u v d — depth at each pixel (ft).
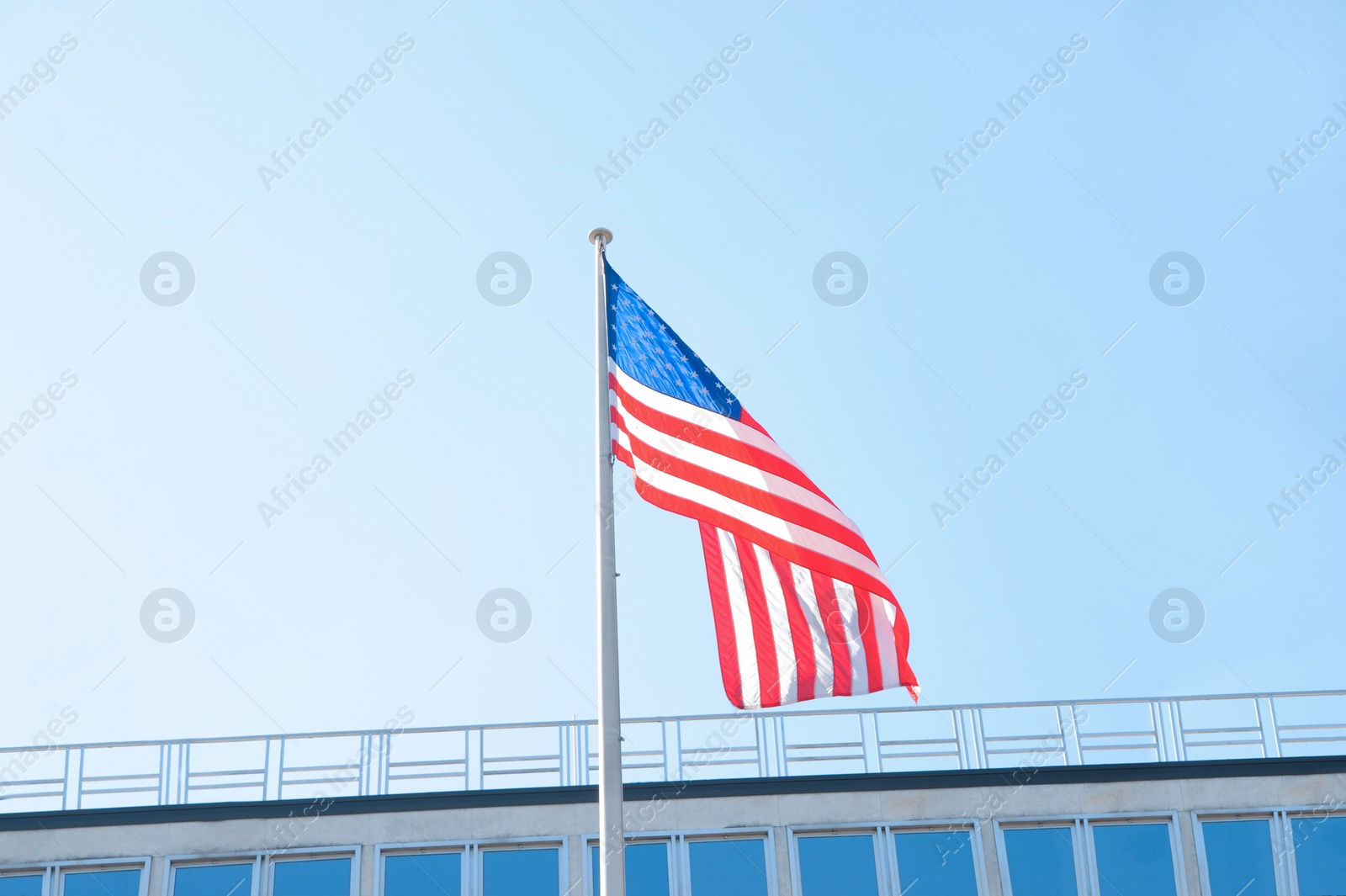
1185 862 76.95
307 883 75.41
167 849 75.92
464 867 75.97
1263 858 77.15
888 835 77.56
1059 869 76.84
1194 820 78.13
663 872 76.18
